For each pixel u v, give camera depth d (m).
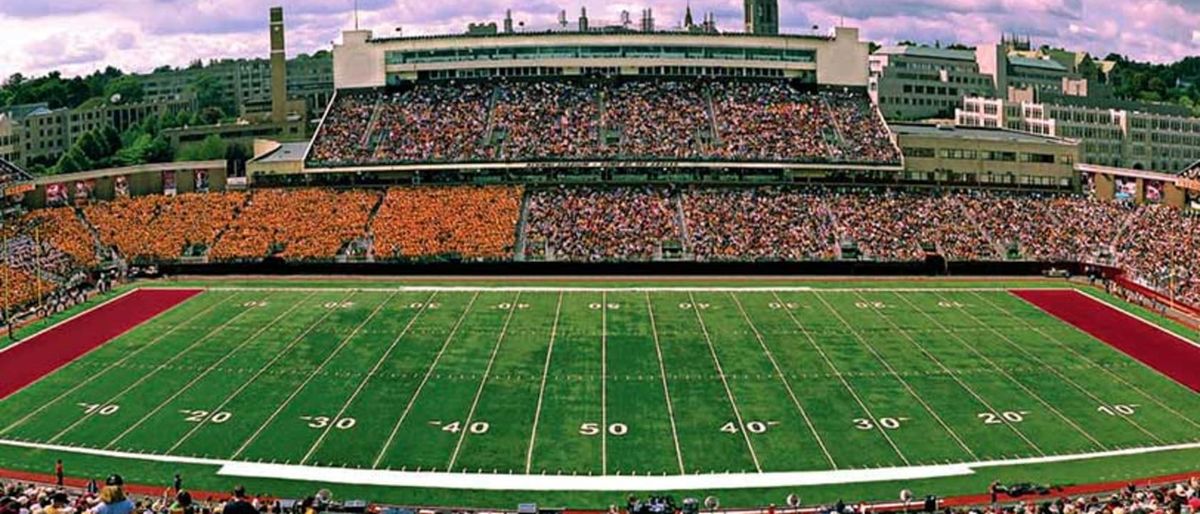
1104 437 52.81
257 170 113.44
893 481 47.22
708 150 113.44
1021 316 79.75
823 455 50.38
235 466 48.91
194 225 104.81
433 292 88.44
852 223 104.75
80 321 78.44
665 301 84.50
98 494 41.56
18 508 38.53
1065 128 179.50
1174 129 187.62
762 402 58.28
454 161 111.81
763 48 126.75
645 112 119.81
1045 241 102.88
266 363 65.88
